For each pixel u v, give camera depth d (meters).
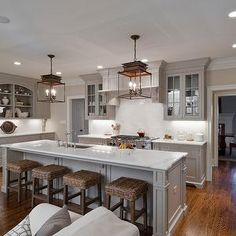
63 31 3.06
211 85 4.78
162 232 2.36
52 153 3.23
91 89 6.15
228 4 2.36
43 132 7.12
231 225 2.79
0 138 5.79
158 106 5.41
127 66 3.07
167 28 2.97
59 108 7.38
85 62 4.78
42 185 3.83
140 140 4.81
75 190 3.37
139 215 2.50
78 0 2.26
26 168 3.57
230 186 4.36
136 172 2.86
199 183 4.25
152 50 3.94
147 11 2.50
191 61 4.55
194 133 4.96
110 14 2.57
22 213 3.11
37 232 1.36
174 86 4.91
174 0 2.28
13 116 6.34
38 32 3.10
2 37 3.28
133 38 3.30
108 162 2.70
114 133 6.01
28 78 6.66
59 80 3.93
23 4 2.32
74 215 1.67
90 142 5.69
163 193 2.35
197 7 2.42
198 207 3.34
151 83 4.66
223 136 7.80
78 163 3.39
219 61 4.62
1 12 2.49
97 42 3.52
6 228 2.70
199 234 2.59
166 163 2.51
